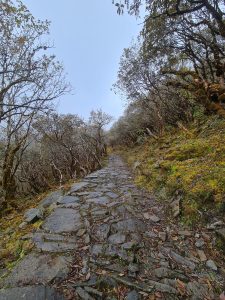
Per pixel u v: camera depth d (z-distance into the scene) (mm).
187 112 11914
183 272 2678
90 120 19141
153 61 11164
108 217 4125
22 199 9258
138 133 21781
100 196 5488
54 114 10875
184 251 3102
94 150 16000
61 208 4668
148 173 6824
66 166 11945
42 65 8250
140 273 2607
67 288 2318
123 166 12055
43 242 3232
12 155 8430
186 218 3900
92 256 2877
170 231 3641
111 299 2217
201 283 2523
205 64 10719
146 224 3857
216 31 7676
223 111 8188
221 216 3553
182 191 4504
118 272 2586
